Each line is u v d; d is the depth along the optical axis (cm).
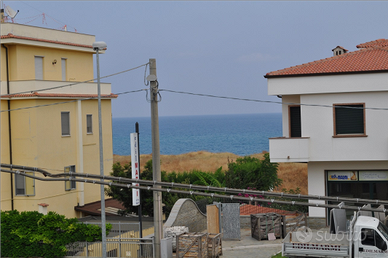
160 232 2203
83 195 3744
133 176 2344
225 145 15438
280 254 2177
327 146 2519
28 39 3462
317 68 2572
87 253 2389
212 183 3769
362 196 2550
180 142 16588
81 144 3744
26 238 2445
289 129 2633
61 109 3584
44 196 3391
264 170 3909
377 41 3175
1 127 3356
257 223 2481
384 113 2453
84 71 4106
